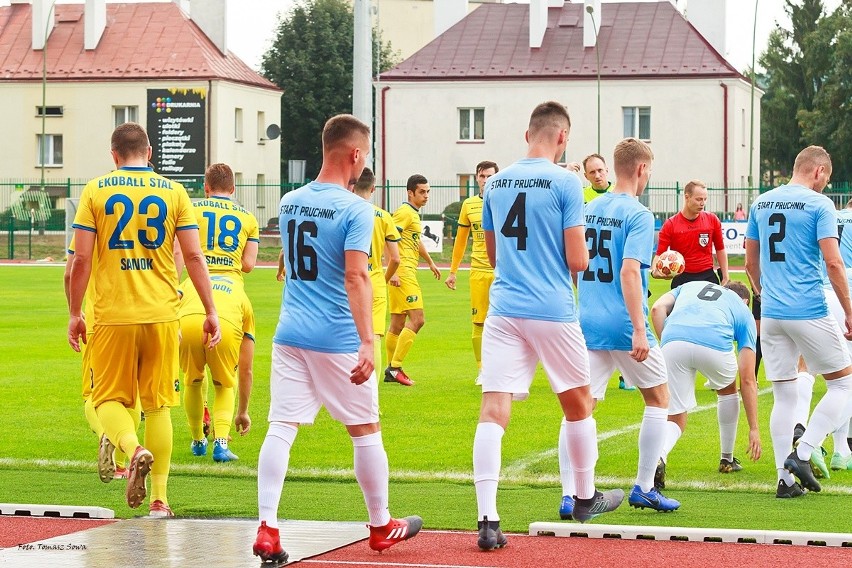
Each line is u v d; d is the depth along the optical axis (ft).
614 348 43.16
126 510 44.78
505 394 38.68
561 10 335.88
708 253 75.10
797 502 46.42
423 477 51.11
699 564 35.73
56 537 39.47
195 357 55.01
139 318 42.65
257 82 351.05
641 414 68.64
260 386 80.43
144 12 347.77
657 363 43.29
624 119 319.06
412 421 65.87
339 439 60.75
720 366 48.14
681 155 315.58
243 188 339.36
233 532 40.27
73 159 338.95
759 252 51.11
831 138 403.54
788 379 49.34
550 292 38.45
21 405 71.67
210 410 69.77
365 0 132.67
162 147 323.78
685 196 74.69
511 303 38.60
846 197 277.44
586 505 40.75
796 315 48.44
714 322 48.44
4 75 339.36
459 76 325.21
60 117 338.95
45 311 137.90
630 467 53.26
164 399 43.60
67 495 47.52
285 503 46.03
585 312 43.52
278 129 333.01
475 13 340.59
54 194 335.47
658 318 50.26
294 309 36.65
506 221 38.88
